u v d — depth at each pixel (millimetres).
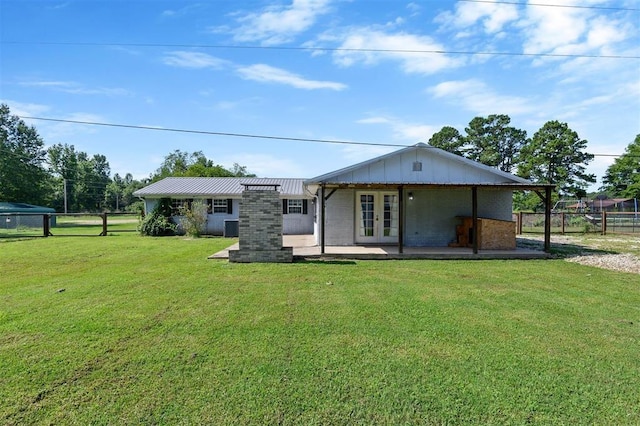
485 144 46969
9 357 3484
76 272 7902
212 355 3527
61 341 3877
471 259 10125
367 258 10133
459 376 3113
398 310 5043
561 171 38594
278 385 2953
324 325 4402
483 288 6453
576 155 39094
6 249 12109
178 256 10430
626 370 3254
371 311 4988
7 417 2525
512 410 2623
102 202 71188
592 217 21594
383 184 10359
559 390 2902
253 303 5379
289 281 6992
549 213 10867
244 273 7797
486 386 2949
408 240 12359
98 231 21344
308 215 19016
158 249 12148
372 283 6836
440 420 2504
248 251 9375
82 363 3357
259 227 9375
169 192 18797
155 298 5656
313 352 3598
